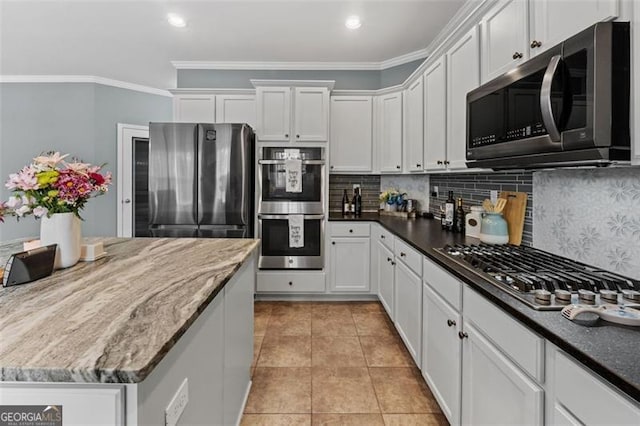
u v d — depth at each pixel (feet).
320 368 7.38
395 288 8.62
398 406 6.14
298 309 10.85
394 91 11.41
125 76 14.66
